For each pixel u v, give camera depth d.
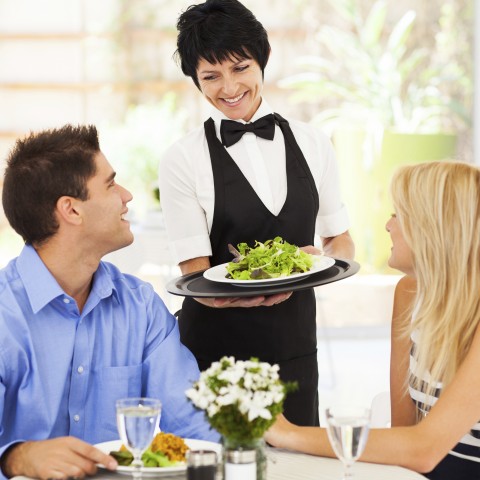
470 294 2.32
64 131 2.31
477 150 9.97
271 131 3.15
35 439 2.34
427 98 10.12
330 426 1.81
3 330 2.29
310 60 9.95
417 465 2.20
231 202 3.12
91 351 2.42
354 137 9.36
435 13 10.15
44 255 2.35
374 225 9.32
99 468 2.06
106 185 2.32
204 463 1.81
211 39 2.94
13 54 9.44
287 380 3.16
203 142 3.16
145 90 9.70
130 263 5.21
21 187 2.28
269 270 2.79
